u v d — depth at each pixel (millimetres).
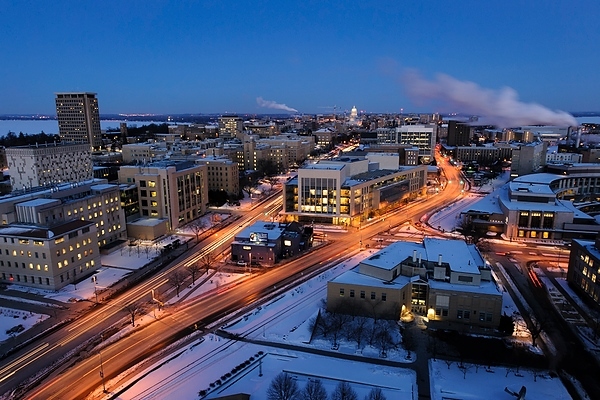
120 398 67688
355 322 88438
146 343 83938
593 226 148500
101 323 91688
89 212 133000
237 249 128250
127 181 165250
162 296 104625
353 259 129125
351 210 170500
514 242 148500
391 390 68188
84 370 75500
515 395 66500
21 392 69688
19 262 109375
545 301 100125
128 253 136000
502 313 93188
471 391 68125
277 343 83000
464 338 81938
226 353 79750
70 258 112375
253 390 68562
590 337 84188
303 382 70250
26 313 95250
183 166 178000
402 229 165375
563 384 70000
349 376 72125
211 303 100938
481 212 166125
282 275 117562
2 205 115000
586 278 101688
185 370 74688
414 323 88500
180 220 169250
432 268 95750
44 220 116750
